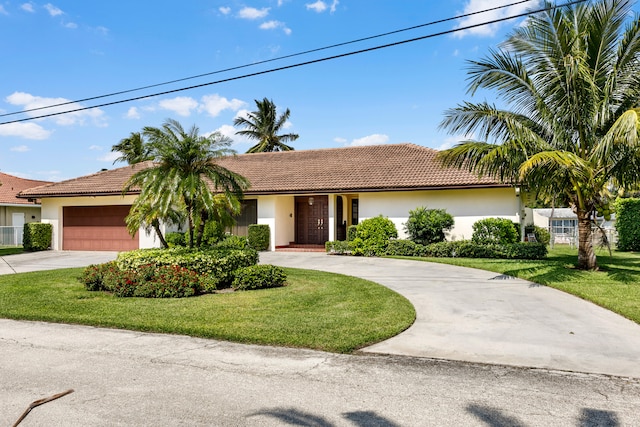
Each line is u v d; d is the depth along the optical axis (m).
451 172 18.28
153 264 10.09
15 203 28.00
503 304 8.16
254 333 6.12
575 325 6.63
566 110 11.11
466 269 12.90
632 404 3.82
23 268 15.27
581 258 12.00
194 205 11.01
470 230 17.55
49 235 22.66
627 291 8.92
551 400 3.91
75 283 11.16
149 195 10.54
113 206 21.83
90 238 22.27
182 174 10.45
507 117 11.30
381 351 5.44
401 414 3.64
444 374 4.61
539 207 36.34
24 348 5.66
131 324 6.72
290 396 4.04
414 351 5.43
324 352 5.41
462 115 11.71
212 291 9.65
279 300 8.59
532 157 9.69
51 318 7.20
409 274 12.10
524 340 5.88
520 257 15.25
